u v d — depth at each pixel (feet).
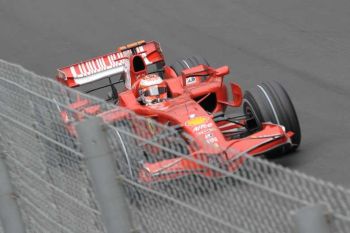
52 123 46.26
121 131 39.17
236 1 142.92
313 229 28.71
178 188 36.63
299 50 120.88
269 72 115.55
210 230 35.01
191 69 90.07
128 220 40.78
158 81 88.07
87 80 102.68
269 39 127.13
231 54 124.77
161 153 37.55
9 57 139.54
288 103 81.25
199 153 35.76
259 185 31.73
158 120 84.17
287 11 135.44
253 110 81.92
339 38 122.21
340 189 28.86
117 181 40.60
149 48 105.60
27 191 53.88
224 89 89.51
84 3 153.28
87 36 141.69
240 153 33.60
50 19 149.59
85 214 45.24
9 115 53.93
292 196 31.19
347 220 28.63
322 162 79.71
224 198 33.78
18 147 53.16
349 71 110.22
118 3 151.02
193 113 80.89
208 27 136.05
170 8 145.69
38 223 53.47
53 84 45.24
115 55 104.78
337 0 136.15
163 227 38.29
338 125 91.20
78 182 44.80
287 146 80.84
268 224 32.14
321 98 101.86
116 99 103.24
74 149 43.91
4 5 157.38
